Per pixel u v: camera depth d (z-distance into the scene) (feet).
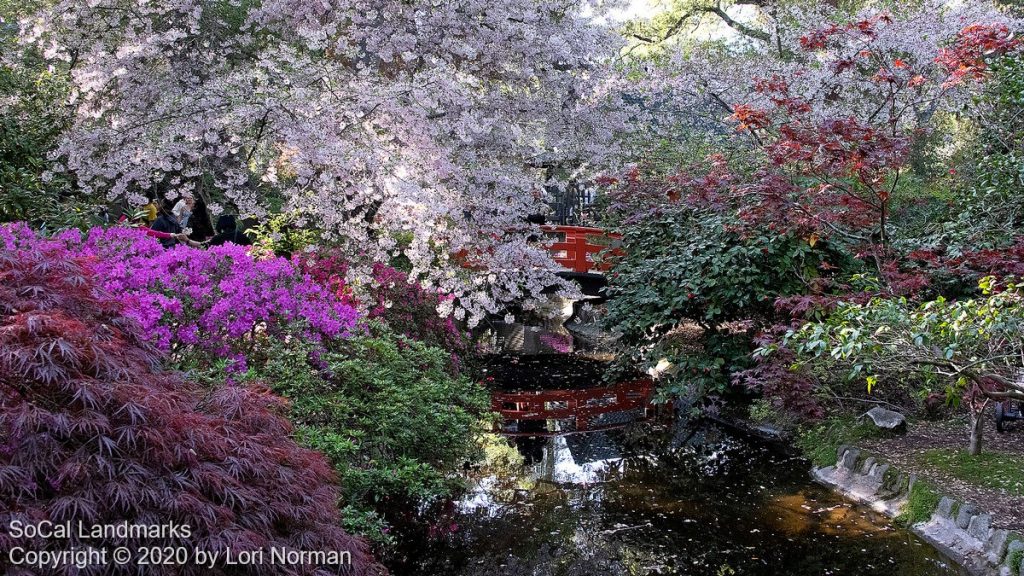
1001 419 19.83
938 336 14.21
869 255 23.43
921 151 36.88
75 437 7.04
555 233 37.09
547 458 22.86
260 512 7.88
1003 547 14.57
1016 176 21.54
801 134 19.33
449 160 20.07
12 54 23.41
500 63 22.16
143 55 20.72
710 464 22.04
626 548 16.76
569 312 43.83
